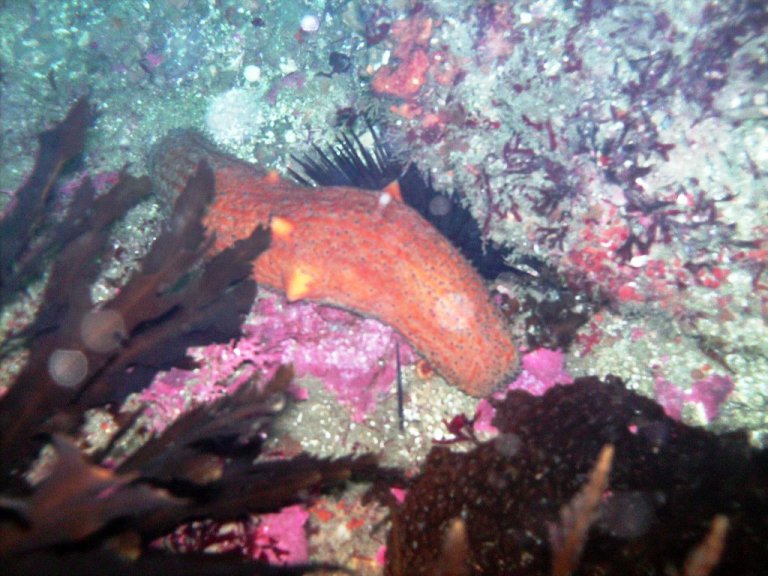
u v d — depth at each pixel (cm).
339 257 33
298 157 53
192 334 36
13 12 53
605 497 34
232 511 29
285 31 58
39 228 43
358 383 38
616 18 41
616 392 38
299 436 37
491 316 33
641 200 40
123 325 32
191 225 33
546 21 43
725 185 40
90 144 50
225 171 39
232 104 56
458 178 44
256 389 31
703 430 37
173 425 30
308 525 36
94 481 22
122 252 45
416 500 35
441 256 33
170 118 54
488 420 38
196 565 23
